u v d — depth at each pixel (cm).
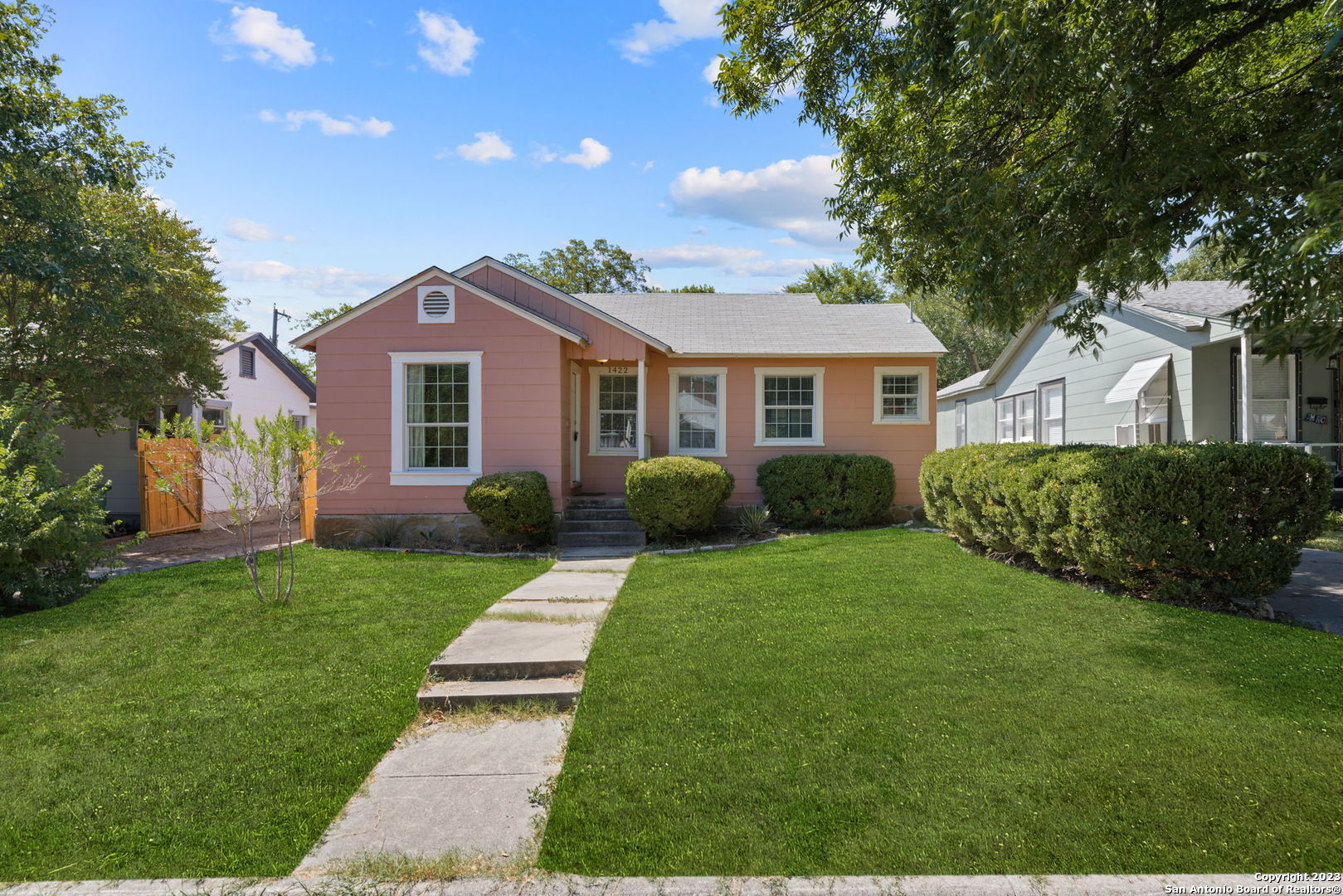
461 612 685
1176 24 591
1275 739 372
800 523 1248
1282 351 482
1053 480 696
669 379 1390
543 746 407
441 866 289
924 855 287
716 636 568
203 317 1554
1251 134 612
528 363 1163
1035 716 408
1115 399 1231
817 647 534
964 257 696
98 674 521
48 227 1076
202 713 447
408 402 1180
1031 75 556
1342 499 1137
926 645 532
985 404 2077
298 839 313
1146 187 585
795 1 711
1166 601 624
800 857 290
